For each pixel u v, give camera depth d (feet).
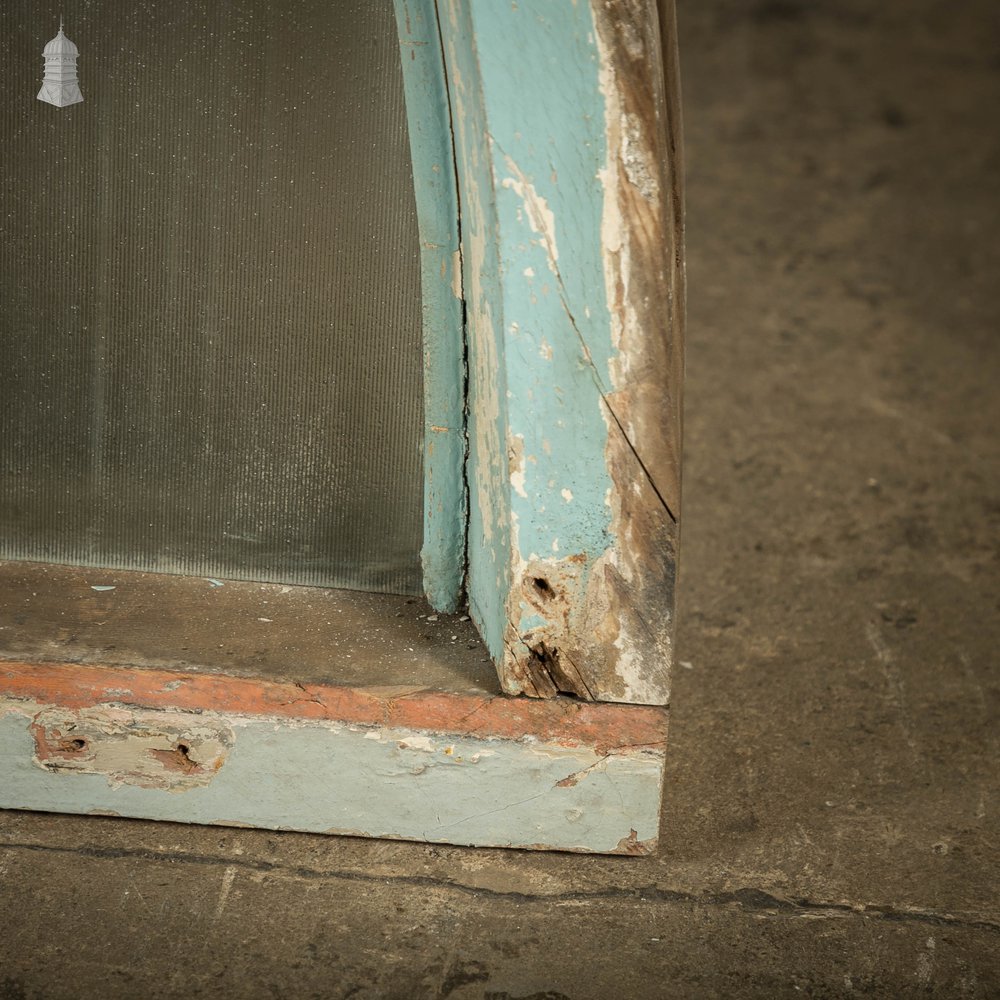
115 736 6.70
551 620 6.36
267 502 7.41
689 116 18.80
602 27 5.54
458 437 6.89
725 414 11.77
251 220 6.88
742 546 9.87
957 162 17.65
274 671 6.63
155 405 7.29
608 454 6.07
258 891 6.51
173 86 6.68
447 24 5.81
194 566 7.57
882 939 6.40
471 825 6.79
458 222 6.40
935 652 8.70
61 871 6.54
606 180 5.69
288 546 7.48
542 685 6.49
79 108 6.76
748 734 7.82
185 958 6.09
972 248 15.40
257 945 6.20
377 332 7.00
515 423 6.00
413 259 6.84
